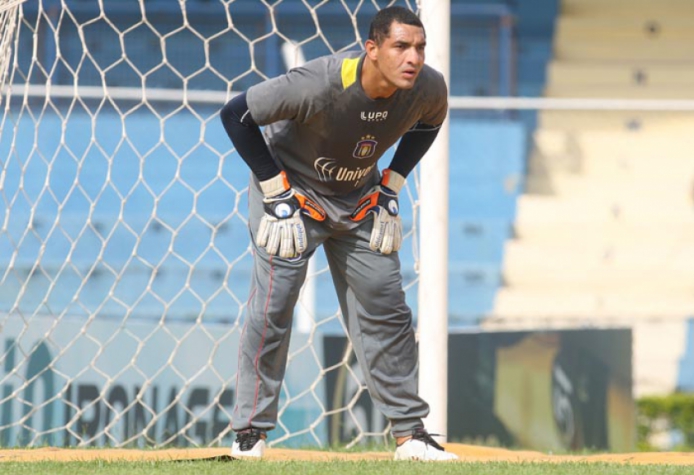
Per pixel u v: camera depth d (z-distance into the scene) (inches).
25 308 1811.0
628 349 1107.3
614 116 2391.7
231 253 1988.2
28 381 821.2
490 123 2289.6
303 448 721.6
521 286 2080.5
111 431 884.0
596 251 2167.8
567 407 1071.6
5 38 758.5
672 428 1761.8
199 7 2235.5
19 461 501.0
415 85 504.4
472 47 2327.8
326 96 493.4
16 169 2031.3
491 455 627.8
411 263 1841.8
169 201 2053.4
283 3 2229.3
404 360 557.3
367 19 2222.0
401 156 550.0
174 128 2117.4
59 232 1957.4
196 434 902.4
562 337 1074.1
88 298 1871.3
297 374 940.6
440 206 729.6
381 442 873.5
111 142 2087.8
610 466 484.4
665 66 2524.6
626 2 2596.0
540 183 2267.5
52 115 2076.8
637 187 2282.2
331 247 555.2
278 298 543.8
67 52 2162.9
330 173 524.1
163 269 1931.6
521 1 2591.0
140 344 847.1
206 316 1875.0
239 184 2079.2
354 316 559.8
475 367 1024.9
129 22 2217.0
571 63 2503.7
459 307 2062.0
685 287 2101.4
